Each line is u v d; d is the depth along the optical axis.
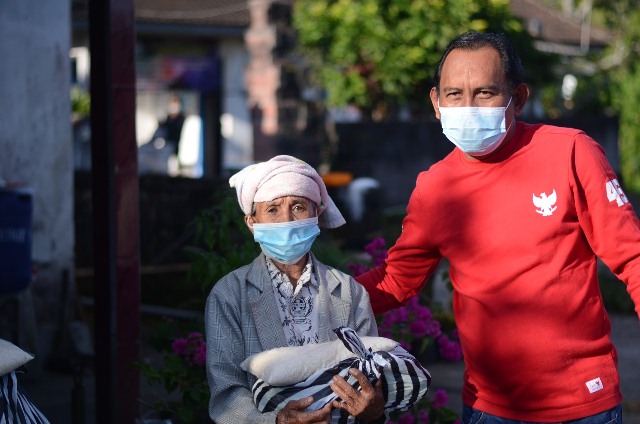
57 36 10.73
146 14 29.64
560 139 4.56
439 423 6.85
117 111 6.93
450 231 4.72
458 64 4.51
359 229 20.44
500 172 4.60
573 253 4.54
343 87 23.19
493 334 4.60
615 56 37.47
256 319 4.50
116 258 6.99
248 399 4.36
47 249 10.63
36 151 10.51
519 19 22.45
